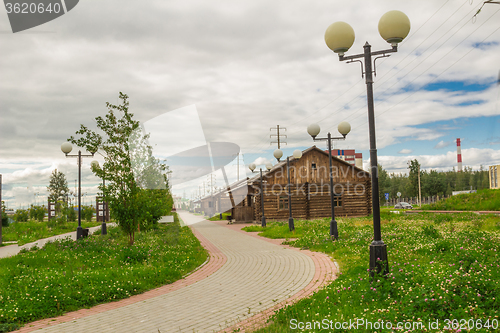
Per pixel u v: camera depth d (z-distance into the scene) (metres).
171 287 7.92
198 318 5.54
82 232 18.36
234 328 4.96
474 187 77.88
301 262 9.90
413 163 67.94
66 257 10.63
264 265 9.88
